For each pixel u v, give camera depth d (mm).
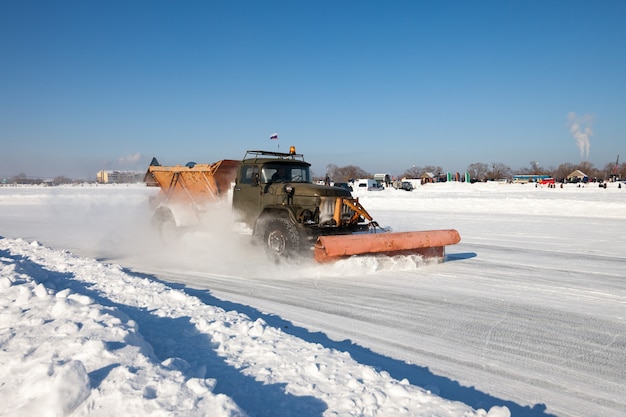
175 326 4316
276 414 2758
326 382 3182
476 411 2842
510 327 5035
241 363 3486
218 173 10234
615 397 3432
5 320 4008
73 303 4426
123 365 3031
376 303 5984
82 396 2568
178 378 2875
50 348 3307
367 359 4066
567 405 3297
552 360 4125
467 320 5285
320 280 7379
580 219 17516
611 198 30484
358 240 7594
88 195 35312
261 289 6762
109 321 3961
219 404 2525
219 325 4266
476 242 11930
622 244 11375
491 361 4090
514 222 16844
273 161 9492
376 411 2801
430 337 4699
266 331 4203
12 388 2740
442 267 8484
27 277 5605
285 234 8289
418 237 8289
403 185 57594
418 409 2842
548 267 8484
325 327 4977
